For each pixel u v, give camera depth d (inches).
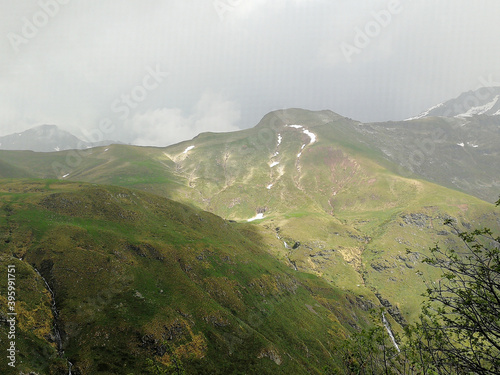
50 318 2209.6
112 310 2482.8
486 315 563.8
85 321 2309.3
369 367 839.7
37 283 2394.2
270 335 3287.4
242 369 2564.0
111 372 2028.8
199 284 3390.7
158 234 3976.4
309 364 3147.1
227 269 3961.6
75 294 2480.3
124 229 3774.6
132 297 2682.1
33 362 1798.7
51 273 2583.7
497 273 539.8
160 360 2262.6
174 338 2492.6
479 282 556.4
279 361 2869.1
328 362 3417.8
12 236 2864.2
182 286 3115.2
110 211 3988.7
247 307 3518.7
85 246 2999.5
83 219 3612.2
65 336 2174.0
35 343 1919.3
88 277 2664.9
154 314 2576.3
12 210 3307.1
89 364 2026.3
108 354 2145.7
